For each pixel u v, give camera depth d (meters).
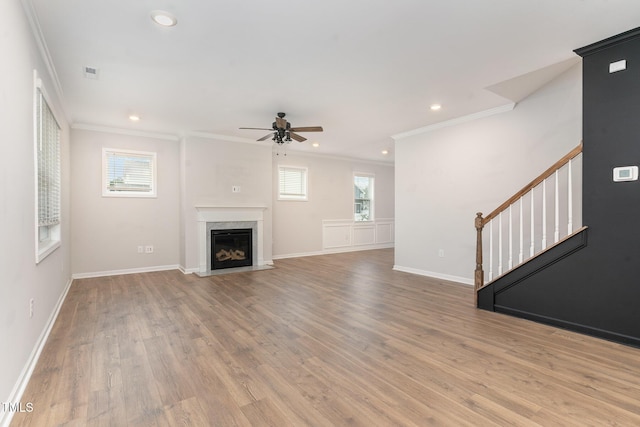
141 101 4.13
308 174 8.04
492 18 2.39
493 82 3.63
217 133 5.92
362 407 1.86
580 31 2.58
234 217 6.24
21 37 2.10
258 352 2.58
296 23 2.43
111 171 5.58
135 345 2.71
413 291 4.50
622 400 1.91
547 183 3.90
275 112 4.61
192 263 5.84
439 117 4.92
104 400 1.92
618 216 2.70
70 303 3.90
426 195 5.55
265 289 4.62
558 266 3.07
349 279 5.29
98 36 2.59
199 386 2.08
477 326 3.14
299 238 7.90
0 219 1.68
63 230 4.24
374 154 8.27
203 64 3.10
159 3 2.18
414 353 2.56
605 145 2.76
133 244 5.73
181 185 6.01
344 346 2.69
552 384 2.09
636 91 2.60
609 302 2.77
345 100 4.14
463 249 5.00
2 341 1.71
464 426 1.69
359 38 2.65
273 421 1.73
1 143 1.71
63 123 4.37
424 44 2.76
